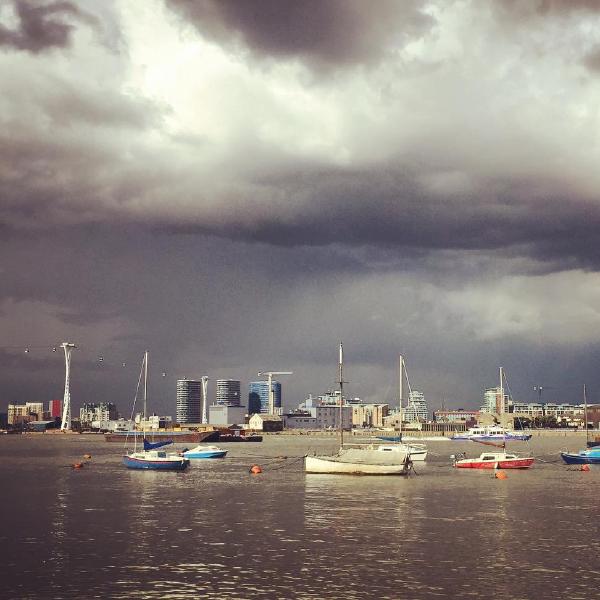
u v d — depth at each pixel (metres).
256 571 61.12
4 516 92.19
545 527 82.19
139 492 119.25
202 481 137.38
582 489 122.06
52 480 143.50
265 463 189.50
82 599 53.44
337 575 59.75
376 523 84.94
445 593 54.59
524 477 145.50
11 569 62.06
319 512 94.00
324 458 149.88
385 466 146.25
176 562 64.44
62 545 72.25
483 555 67.00
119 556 66.94
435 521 86.31
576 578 58.56
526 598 53.31
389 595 54.16
